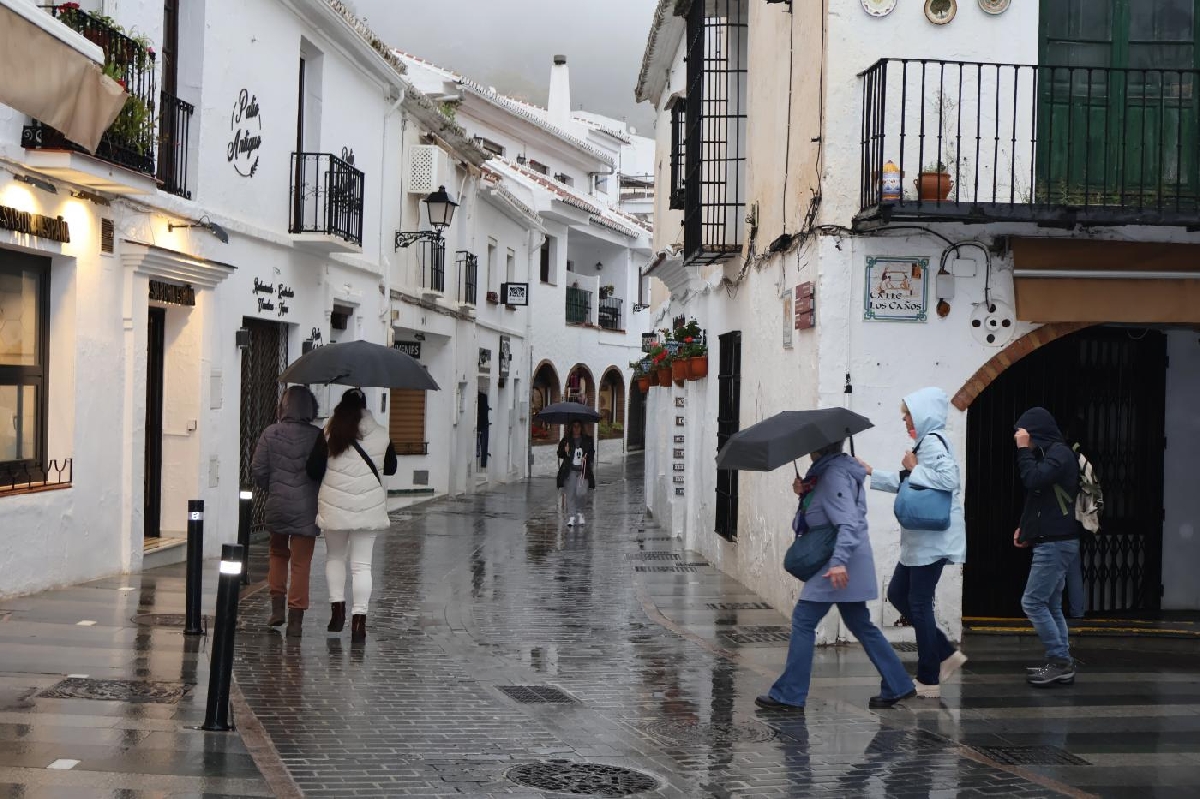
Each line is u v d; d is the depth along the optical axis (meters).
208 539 16.19
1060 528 9.70
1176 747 7.96
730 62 16.48
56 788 6.14
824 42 11.39
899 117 11.28
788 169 12.87
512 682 9.66
